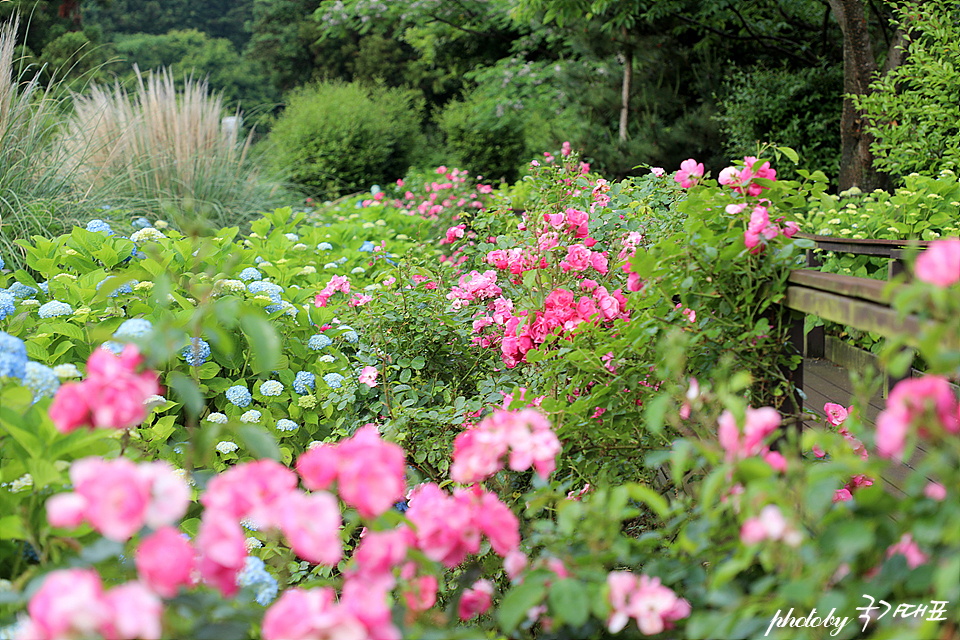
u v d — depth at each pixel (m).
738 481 1.09
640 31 8.59
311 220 6.16
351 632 0.92
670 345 1.47
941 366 0.88
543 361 2.06
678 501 1.31
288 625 0.91
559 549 1.24
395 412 2.18
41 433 1.29
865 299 1.23
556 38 12.38
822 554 0.98
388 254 4.11
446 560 1.25
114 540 1.07
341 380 2.56
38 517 1.27
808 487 0.98
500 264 2.63
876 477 1.13
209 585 1.20
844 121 6.62
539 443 1.33
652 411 1.18
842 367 4.38
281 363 2.66
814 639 0.99
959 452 0.90
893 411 0.93
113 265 2.99
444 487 2.10
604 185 3.28
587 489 1.71
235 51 31.41
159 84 5.81
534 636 1.42
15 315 2.60
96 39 17.36
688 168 1.94
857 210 4.96
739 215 1.77
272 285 2.74
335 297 3.07
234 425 1.10
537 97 13.46
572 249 2.36
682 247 1.79
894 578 0.97
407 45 23.20
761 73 8.12
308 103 12.30
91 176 4.96
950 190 4.60
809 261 3.87
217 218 5.55
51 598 0.85
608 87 9.25
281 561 2.00
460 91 21.88
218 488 1.03
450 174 6.95
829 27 9.15
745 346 1.67
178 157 5.55
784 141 7.82
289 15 25.52
